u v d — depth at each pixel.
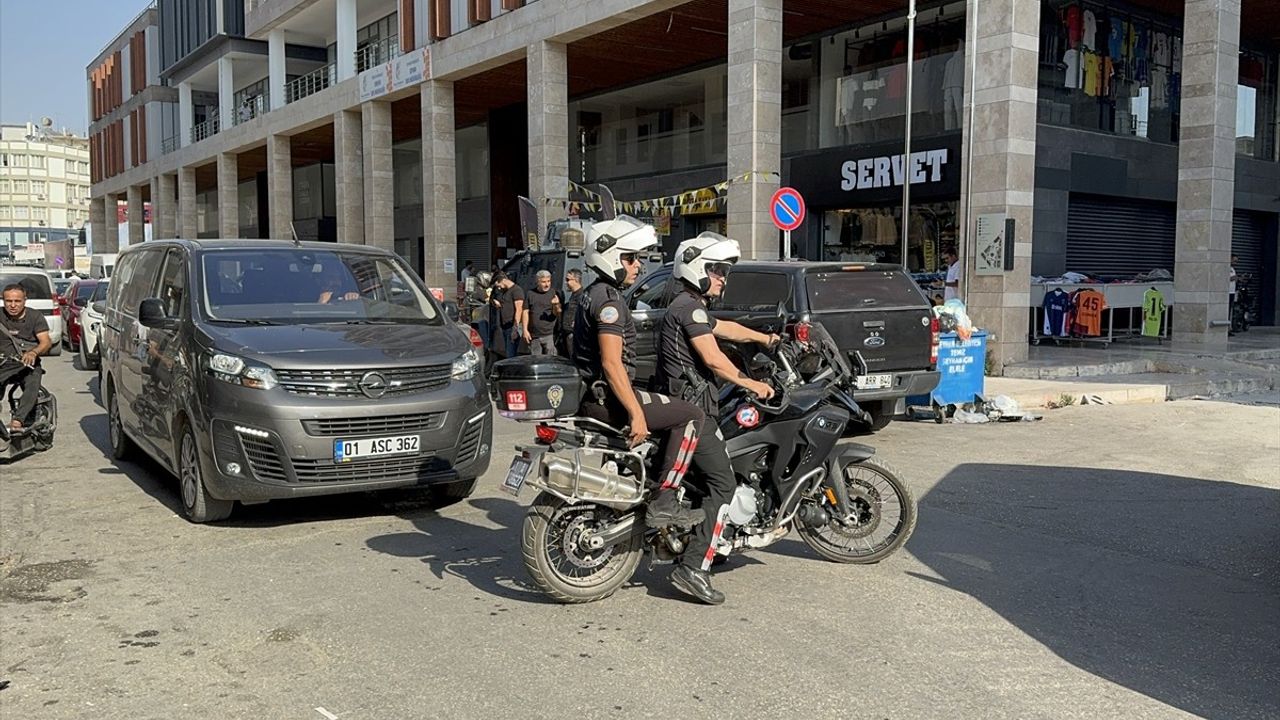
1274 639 4.65
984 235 15.46
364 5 33.50
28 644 4.52
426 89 27.69
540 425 4.92
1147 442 9.84
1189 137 19.14
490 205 33.19
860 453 5.68
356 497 7.52
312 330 6.88
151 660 4.34
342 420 6.34
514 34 24.17
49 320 20.28
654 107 27.95
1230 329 22.44
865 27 21.83
